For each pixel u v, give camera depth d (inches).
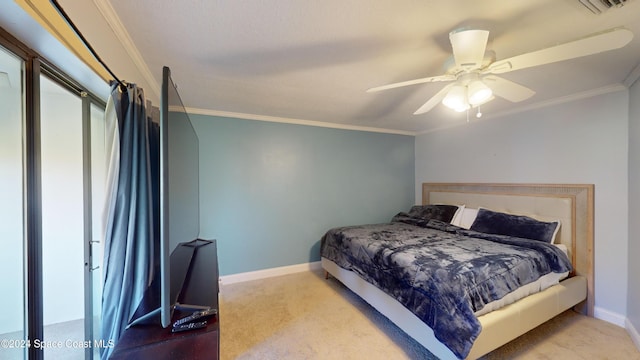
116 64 56.2
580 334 81.8
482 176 133.4
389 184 169.2
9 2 31.3
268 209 135.7
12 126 40.6
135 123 57.9
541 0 46.3
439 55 67.7
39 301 42.9
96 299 65.4
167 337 40.9
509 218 108.8
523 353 73.0
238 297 111.3
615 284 88.0
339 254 117.7
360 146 159.6
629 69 75.5
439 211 140.9
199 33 57.6
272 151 136.1
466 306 62.1
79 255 61.6
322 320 93.0
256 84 87.9
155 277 65.4
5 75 39.7
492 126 128.5
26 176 41.1
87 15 44.1
